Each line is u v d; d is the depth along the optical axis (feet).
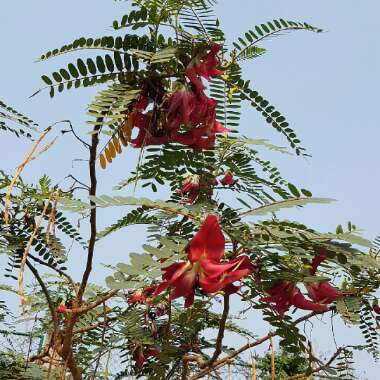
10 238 5.11
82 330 5.30
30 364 5.41
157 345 5.41
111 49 4.48
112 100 4.28
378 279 5.00
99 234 4.82
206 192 4.94
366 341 5.18
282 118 5.01
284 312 4.61
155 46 4.56
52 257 5.16
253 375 4.80
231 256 4.52
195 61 4.59
